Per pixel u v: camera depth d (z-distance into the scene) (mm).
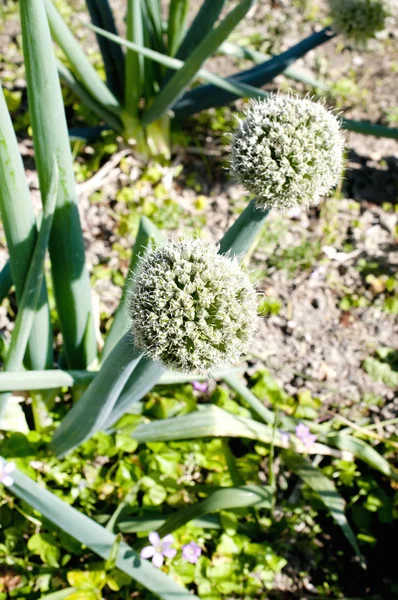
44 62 361
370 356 637
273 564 487
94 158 732
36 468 494
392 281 678
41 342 469
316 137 368
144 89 693
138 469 505
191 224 692
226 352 323
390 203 758
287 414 574
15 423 498
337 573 521
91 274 640
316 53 908
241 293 325
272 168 366
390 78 894
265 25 934
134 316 326
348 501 552
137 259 441
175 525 458
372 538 529
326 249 672
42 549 460
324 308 664
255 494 467
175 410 540
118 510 467
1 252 635
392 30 950
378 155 802
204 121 800
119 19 893
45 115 382
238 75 698
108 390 395
